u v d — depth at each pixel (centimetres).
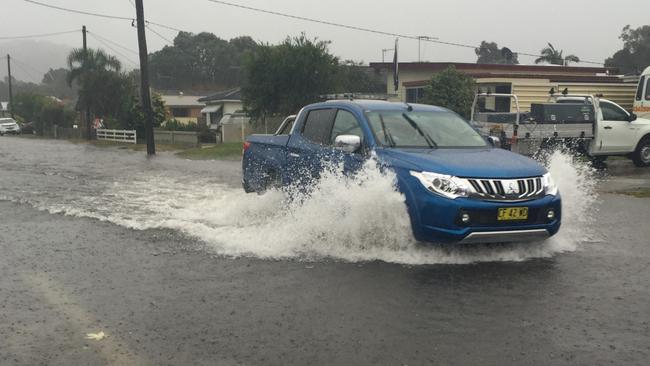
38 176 1509
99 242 728
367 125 717
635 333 437
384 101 819
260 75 2762
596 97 1611
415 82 3106
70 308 493
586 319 465
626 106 2677
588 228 802
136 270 604
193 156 2380
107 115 4444
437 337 430
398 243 648
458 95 2658
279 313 480
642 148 1611
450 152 677
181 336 435
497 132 1480
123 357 400
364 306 494
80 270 606
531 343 420
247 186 969
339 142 692
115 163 1986
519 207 607
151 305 500
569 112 1508
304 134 835
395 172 642
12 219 884
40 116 5891
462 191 598
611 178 1376
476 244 670
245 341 425
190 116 6312
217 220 856
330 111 804
